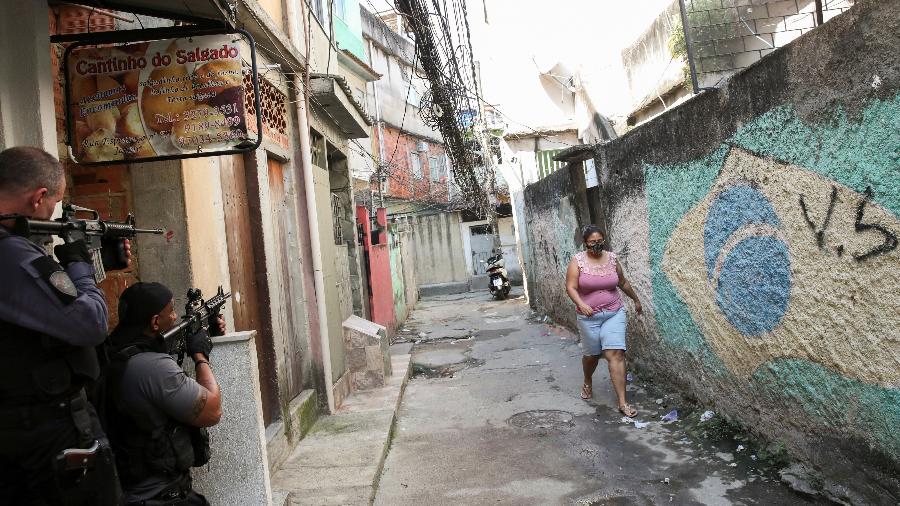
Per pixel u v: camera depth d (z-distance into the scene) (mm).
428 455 4738
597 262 5582
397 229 15297
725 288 4453
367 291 10578
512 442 4875
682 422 4934
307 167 5898
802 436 3736
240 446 2836
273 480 4117
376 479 4137
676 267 5285
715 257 4559
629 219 6375
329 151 8531
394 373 7422
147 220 3471
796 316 3625
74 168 3447
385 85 21547
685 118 4832
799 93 3387
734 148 4145
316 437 5062
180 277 3480
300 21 6391
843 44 3008
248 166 4789
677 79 9016
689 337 5191
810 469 3652
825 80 3162
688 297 5113
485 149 14688
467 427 5395
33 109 2578
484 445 4863
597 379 6645
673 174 5176
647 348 6246
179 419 2250
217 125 2988
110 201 3479
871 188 2914
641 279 6203
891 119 2748
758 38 6438
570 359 7855
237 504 2830
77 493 1807
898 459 2959
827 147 3203
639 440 4656
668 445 4484
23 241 1799
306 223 5902
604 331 5480
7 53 2471
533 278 13070
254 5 4414
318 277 5828
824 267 3322
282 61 5539
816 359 3502
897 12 2668
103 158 2992
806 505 3338
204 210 3783
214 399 2359
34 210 1887
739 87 4004
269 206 5027
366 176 18891
